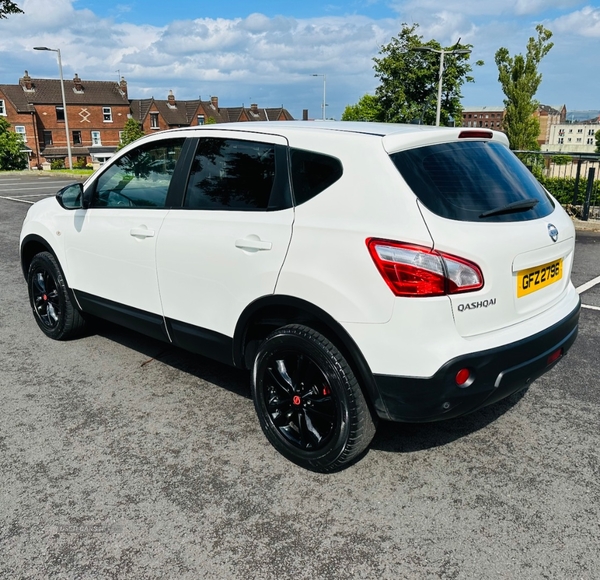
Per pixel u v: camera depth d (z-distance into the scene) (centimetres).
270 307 305
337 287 270
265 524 262
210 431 342
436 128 304
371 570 235
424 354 254
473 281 259
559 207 340
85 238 422
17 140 4809
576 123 14375
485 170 295
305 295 282
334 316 272
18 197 1617
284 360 307
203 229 334
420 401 260
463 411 270
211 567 236
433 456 317
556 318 306
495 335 272
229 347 331
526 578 230
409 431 345
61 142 6512
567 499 279
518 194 300
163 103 7456
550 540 251
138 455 317
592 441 333
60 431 341
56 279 461
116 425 349
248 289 309
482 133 311
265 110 8812
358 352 268
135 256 380
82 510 271
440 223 257
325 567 237
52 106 6388
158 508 272
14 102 6141
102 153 6562
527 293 292
